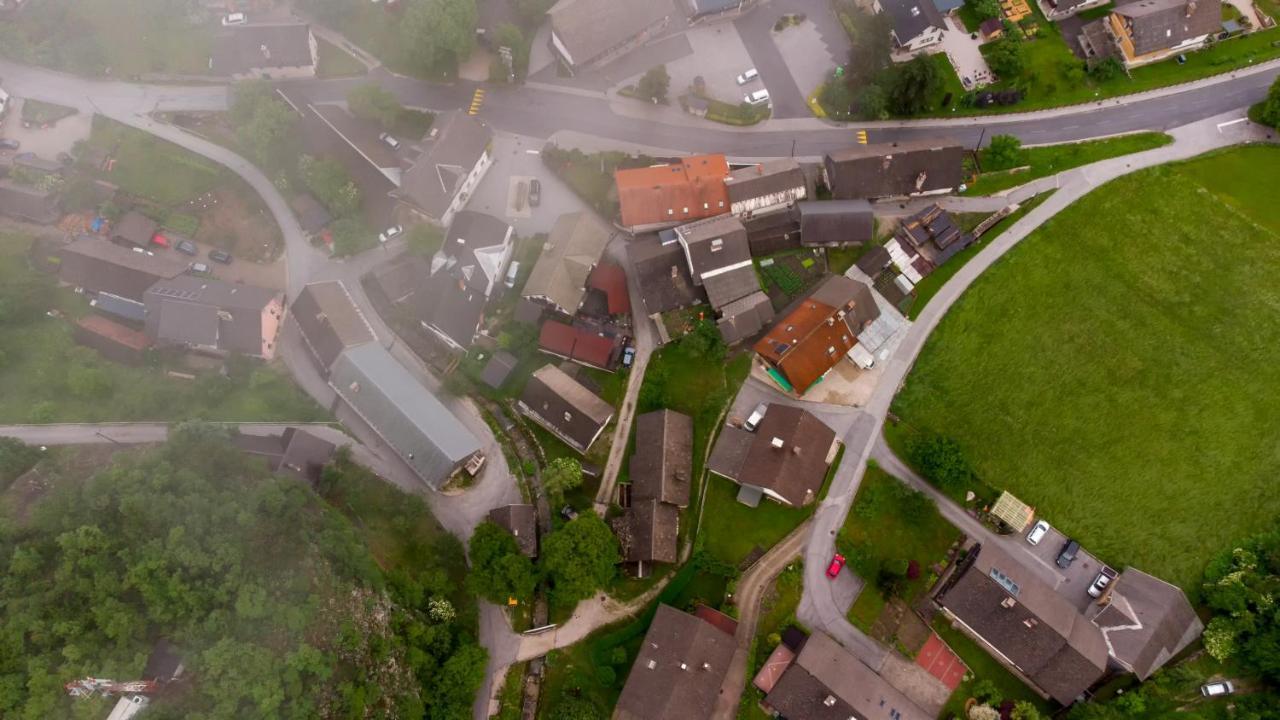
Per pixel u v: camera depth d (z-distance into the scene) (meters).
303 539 89.88
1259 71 120.31
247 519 88.50
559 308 113.50
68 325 117.06
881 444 104.06
